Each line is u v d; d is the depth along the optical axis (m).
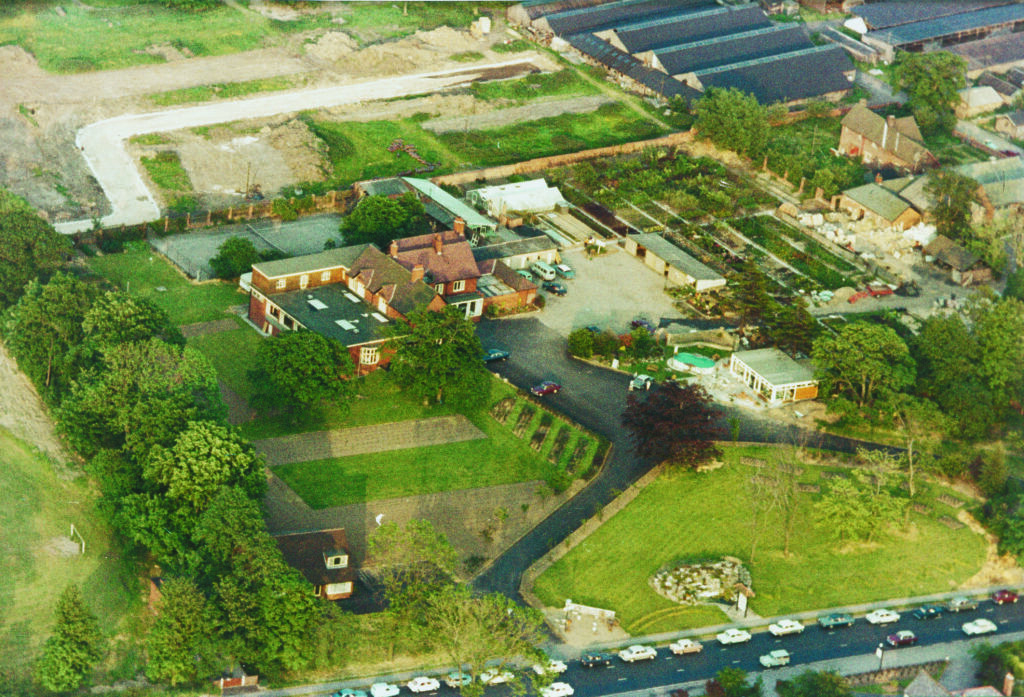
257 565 176.25
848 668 183.62
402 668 180.00
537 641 176.75
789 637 189.38
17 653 177.62
